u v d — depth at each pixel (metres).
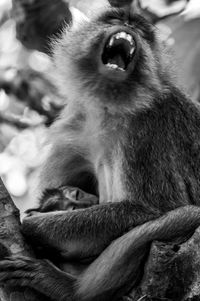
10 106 16.44
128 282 10.77
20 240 10.38
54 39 13.24
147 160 11.51
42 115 16.20
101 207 11.10
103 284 10.67
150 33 12.73
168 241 10.77
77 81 12.07
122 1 13.44
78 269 11.17
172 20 14.31
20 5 13.75
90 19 13.00
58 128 12.42
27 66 16.42
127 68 11.87
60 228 10.89
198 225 10.86
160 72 12.41
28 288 10.44
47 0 13.64
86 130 12.09
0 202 10.22
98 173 12.01
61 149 12.37
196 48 13.68
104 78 11.78
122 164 11.52
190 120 12.15
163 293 10.49
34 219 10.88
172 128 11.87
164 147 11.66
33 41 13.89
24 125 16.58
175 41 13.81
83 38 12.52
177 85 12.59
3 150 17.03
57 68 12.77
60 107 16.05
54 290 10.52
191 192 11.67
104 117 11.84
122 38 12.02
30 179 17.06
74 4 14.15
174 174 11.55
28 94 16.12
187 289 10.48
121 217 11.05
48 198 11.68
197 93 13.64
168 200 11.36
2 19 17.14
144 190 11.34
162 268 10.45
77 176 12.63
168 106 12.04
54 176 12.45
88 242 11.00
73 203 11.52
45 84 16.17
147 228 10.76
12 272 10.27
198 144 12.02
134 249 10.70
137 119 11.77
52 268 10.58
